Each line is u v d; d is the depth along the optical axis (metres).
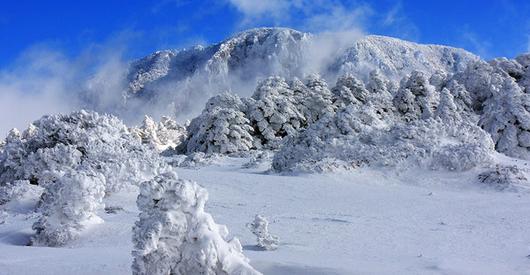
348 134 35.38
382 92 63.00
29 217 19.50
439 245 13.37
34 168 26.42
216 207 20.14
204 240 7.57
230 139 55.31
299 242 13.66
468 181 27.64
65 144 27.98
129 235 15.81
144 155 26.23
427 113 50.66
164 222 7.45
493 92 57.75
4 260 10.75
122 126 30.36
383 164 30.23
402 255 11.84
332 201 21.95
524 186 25.97
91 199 16.61
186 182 7.73
